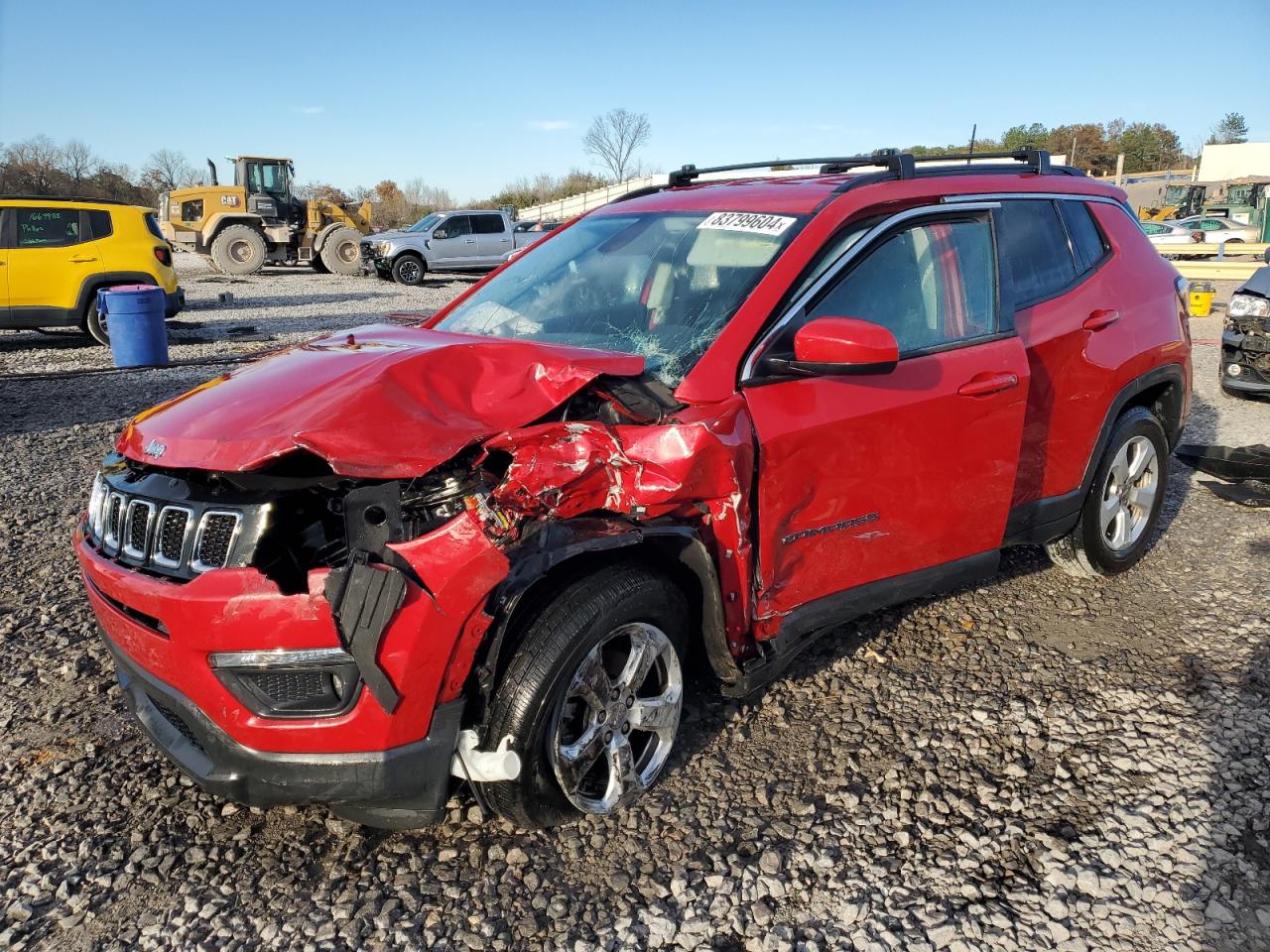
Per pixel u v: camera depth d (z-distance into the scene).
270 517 2.33
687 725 3.28
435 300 19.23
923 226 3.45
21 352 12.54
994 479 3.50
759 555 2.90
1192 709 3.42
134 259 12.81
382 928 2.39
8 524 5.41
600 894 2.51
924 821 2.82
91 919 2.43
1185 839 2.74
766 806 2.87
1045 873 2.61
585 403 2.76
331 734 2.29
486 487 2.43
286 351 3.20
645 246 3.57
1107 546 4.38
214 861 2.63
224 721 2.33
